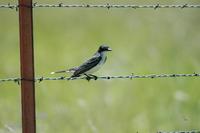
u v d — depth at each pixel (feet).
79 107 49.52
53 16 85.71
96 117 47.62
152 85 56.90
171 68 61.05
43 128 44.93
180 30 74.18
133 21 80.48
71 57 68.23
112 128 47.32
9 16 83.05
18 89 57.72
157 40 72.95
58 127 46.39
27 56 31.14
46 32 79.82
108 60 64.85
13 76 61.00
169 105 51.60
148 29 77.25
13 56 69.41
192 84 55.88
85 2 88.48
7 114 48.06
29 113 31.30
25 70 31.17
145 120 48.93
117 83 57.57
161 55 65.62
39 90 56.80
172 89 55.62
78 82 58.54
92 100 52.80
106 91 55.26
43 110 51.01
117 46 71.87
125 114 50.62
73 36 77.15
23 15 31.04
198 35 72.90
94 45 73.56
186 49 68.95
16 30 79.15
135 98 54.19
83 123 47.16
